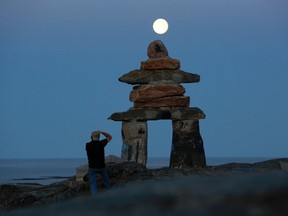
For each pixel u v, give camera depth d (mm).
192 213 5496
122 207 6016
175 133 31906
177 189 6570
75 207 6477
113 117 32125
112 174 23781
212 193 6043
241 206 5512
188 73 32594
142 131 31969
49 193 23641
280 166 28891
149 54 32750
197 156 31266
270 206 5426
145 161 31812
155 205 5891
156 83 32062
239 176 8266
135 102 32125
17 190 25594
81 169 25359
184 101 31812
